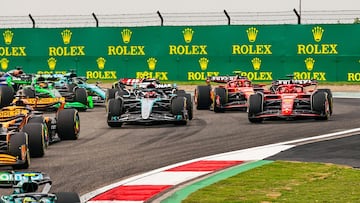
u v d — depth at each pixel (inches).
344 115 2448.3
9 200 876.0
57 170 1433.3
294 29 3885.3
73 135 1892.2
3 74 3110.2
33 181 904.3
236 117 2470.5
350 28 3848.4
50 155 1627.7
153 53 4047.7
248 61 3934.5
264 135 1931.6
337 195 1170.6
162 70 4037.9
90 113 2790.4
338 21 3865.7
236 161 1502.2
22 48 4192.9
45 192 907.4
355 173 1354.6
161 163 1507.1
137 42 4062.5
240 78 2844.5
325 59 3875.5
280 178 1315.2
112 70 4109.3
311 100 2256.4
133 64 4074.8
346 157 1535.4
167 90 2475.4
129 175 1374.3
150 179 1318.9
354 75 3873.0
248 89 2733.8
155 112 2281.0
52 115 2632.9
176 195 1182.9
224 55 3964.1
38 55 4180.6
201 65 3993.6
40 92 2827.3
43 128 1627.7
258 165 1450.5
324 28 3865.7
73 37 4141.2
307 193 1188.5
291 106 2242.9
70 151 1690.5
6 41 4205.2
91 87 3161.9
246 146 1732.3
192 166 1449.3
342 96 3484.3
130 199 1157.7
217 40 3964.1
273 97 2352.4
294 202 1125.7
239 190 1216.2
